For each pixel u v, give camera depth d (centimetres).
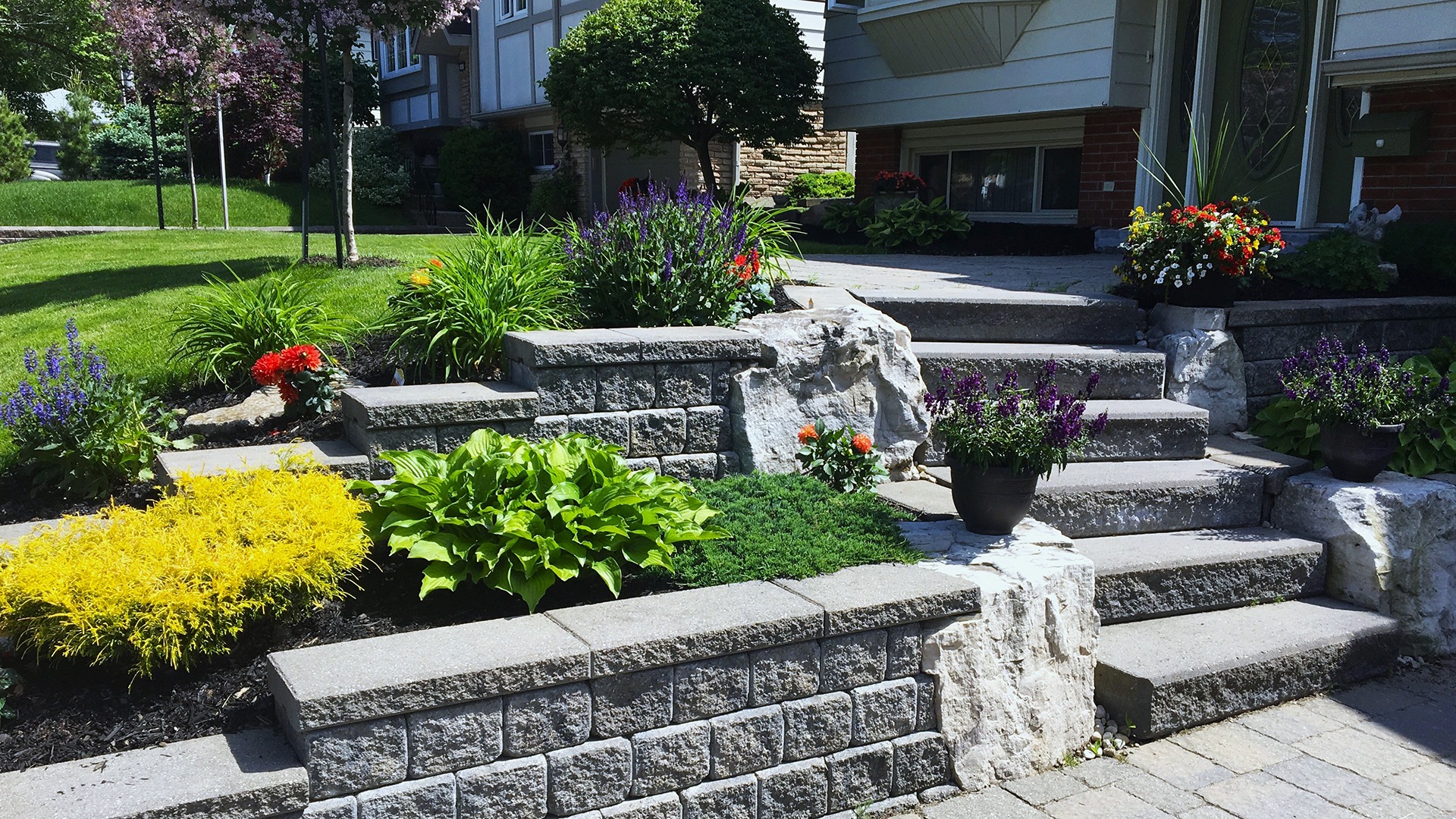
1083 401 386
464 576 323
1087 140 1005
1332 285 652
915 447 486
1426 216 717
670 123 1167
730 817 309
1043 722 364
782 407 460
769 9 1207
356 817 257
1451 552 468
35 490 430
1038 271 759
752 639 303
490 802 274
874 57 1184
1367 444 475
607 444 432
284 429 455
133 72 1548
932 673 339
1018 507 386
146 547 293
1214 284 568
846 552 359
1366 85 720
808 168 1605
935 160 1225
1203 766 364
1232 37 870
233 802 241
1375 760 368
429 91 2138
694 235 525
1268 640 413
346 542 307
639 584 346
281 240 1152
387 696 255
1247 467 502
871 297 551
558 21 1588
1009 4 982
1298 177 819
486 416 407
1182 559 436
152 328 614
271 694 287
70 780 245
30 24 2134
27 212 1770
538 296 499
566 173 1603
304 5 737
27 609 277
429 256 826
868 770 332
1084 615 372
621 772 292
